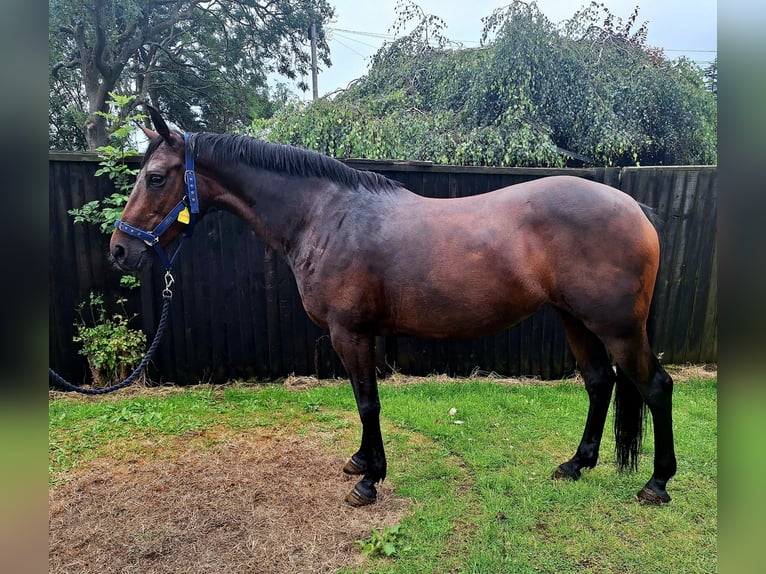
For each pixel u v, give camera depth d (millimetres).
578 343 2332
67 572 1729
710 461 2521
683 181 3764
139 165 3555
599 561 1786
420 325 2051
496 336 3918
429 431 2924
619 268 1893
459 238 1951
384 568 1740
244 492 2266
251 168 2170
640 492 2184
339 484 2342
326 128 4660
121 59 12742
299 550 1847
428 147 4738
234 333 3795
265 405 3373
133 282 3596
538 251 1942
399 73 6859
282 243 2223
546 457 2607
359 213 2068
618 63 5867
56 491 2271
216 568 1748
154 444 2777
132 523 2023
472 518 2047
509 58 5371
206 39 14820
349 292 2029
